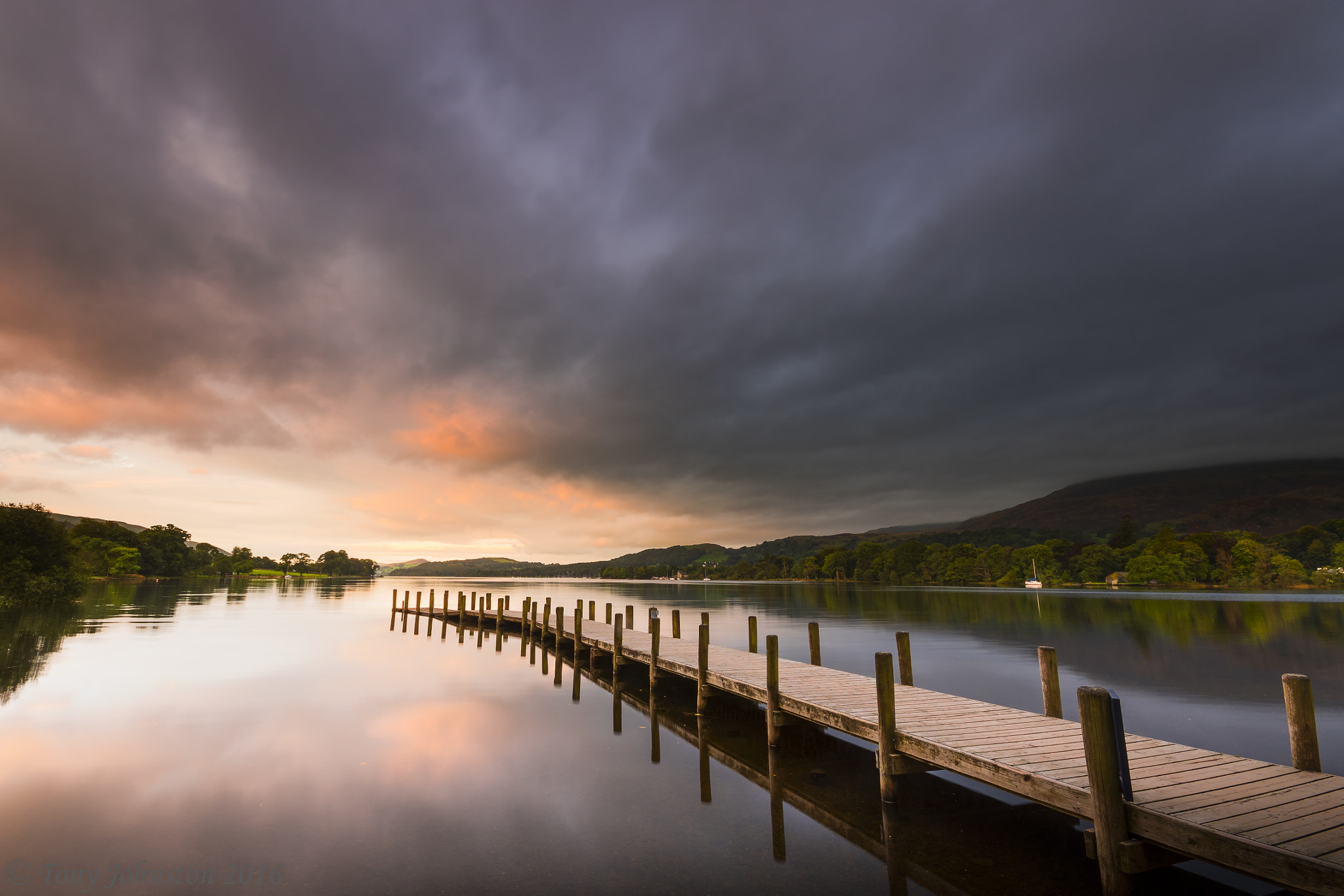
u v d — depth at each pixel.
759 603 74.44
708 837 8.58
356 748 12.73
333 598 81.81
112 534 132.00
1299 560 130.25
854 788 10.69
